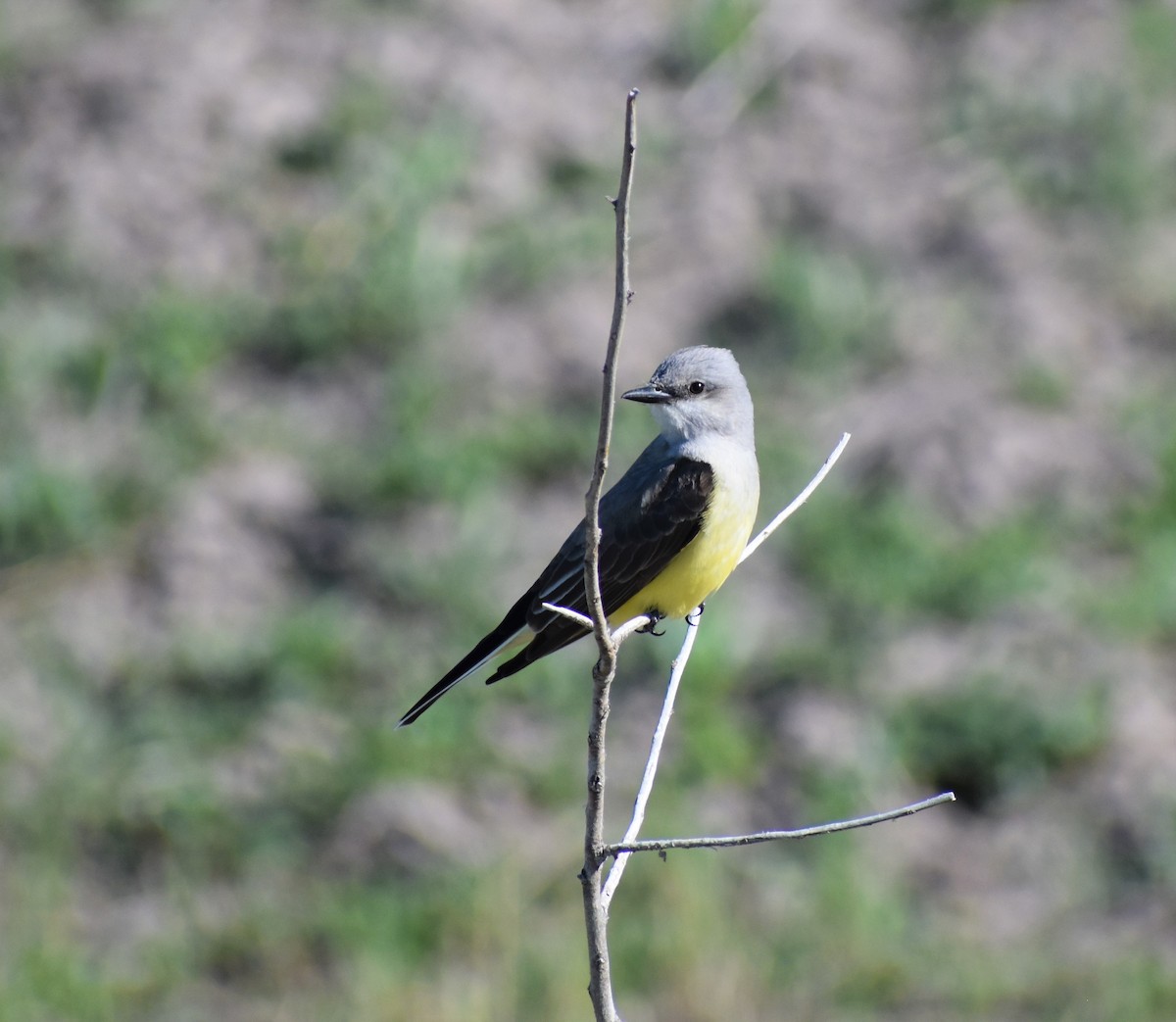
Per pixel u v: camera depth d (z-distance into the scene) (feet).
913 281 56.44
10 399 52.39
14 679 44.93
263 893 39.55
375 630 46.29
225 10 66.95
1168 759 41.27
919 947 37.45
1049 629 45.09
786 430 50.78
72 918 39.24
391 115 61.57
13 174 59.77
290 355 54.70
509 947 37.32
